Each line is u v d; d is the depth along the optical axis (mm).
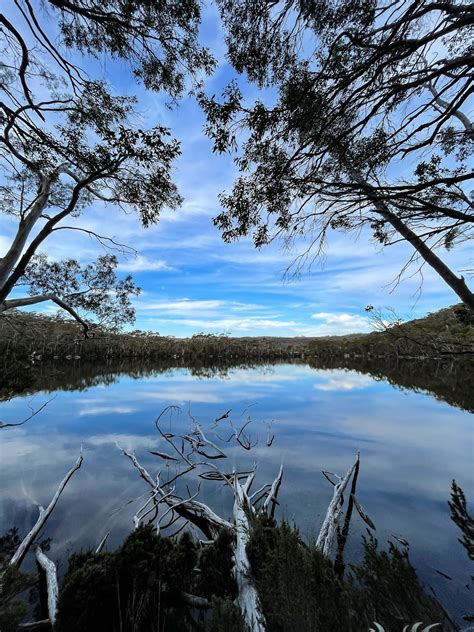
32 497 5672
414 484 6422
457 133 3506
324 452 8703
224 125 3609
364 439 10031
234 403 16797
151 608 2746
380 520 4891
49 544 4215
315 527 4617
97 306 12055
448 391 21859
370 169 3525
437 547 4074
